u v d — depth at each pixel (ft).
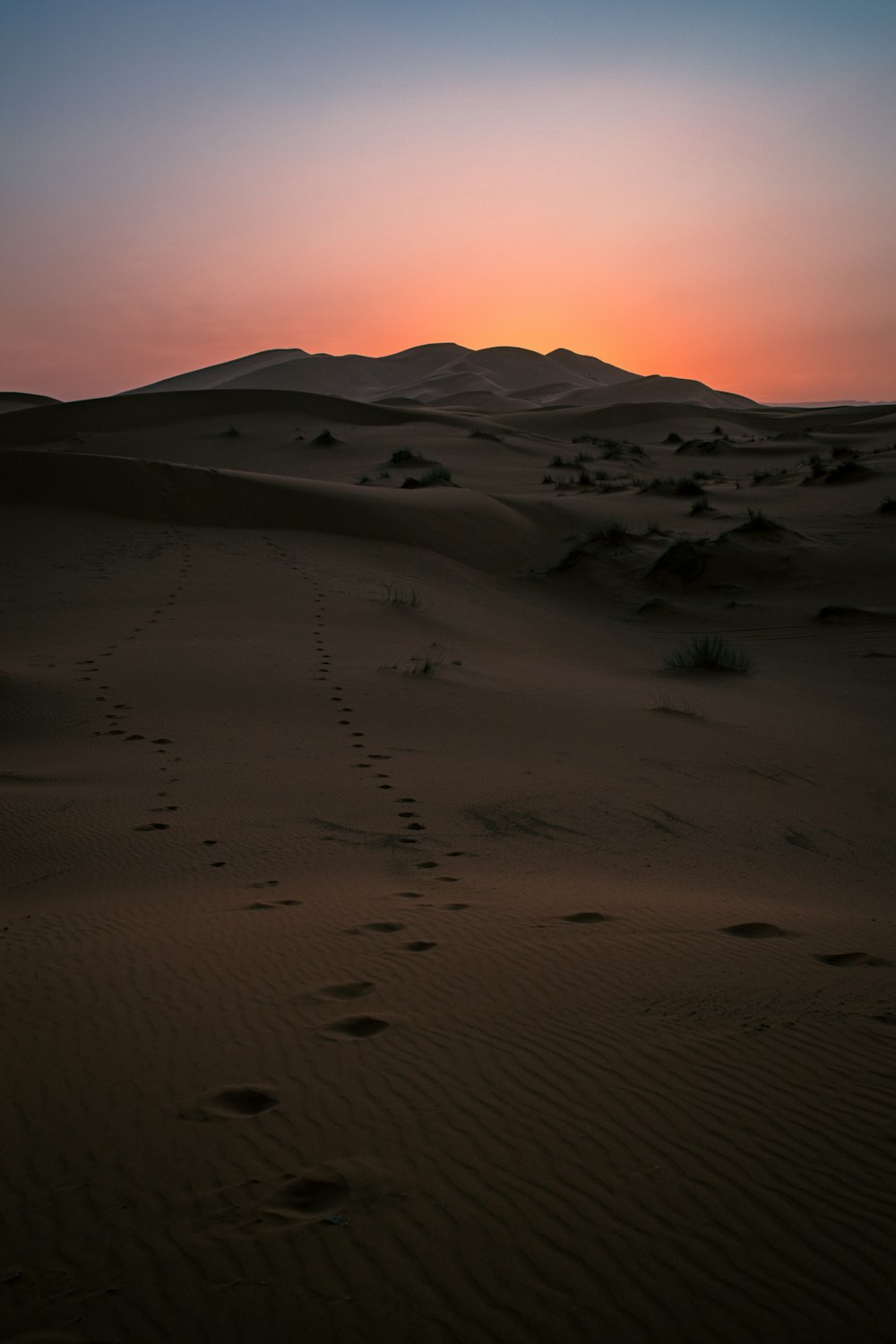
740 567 97.66
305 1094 13.61
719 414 337.93
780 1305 9.60
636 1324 9.36
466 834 32.12
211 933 21.09
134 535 106.83
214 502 117.60
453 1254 10.25
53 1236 10.50
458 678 57.47
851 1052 14.99
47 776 38.06
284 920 22.13
